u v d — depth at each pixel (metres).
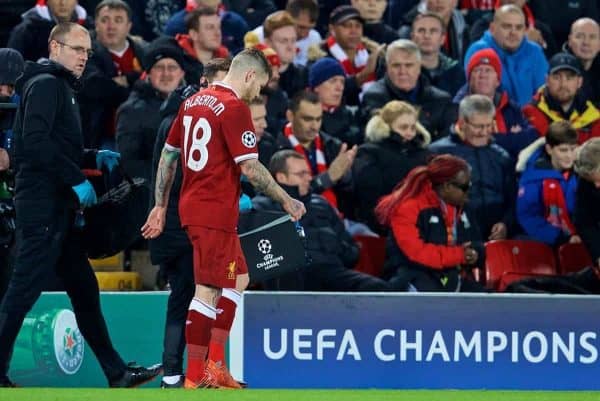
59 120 27.17
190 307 25.44
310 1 43.03
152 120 34.84
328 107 39.19
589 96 44.00
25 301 27.09
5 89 30.30
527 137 39.94
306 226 33.66
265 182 25.09
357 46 42.78
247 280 26.06
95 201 27.47
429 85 40.19
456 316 30.52
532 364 30.72
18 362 29.69
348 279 33.41
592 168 34.00
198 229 25.02
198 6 41.56
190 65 37.47
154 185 28.03
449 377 30.47
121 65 39.38
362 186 36.72
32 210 27.03
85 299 28.41
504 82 42.66
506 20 42.53
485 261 35.06
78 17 40.91
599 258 34.25
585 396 25.12
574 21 47.88
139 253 36.34
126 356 30.23
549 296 30.75
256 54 25.55
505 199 37.91
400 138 36.88
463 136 37.88
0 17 42.75
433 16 42.34
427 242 33.62
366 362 30.28
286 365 30.08
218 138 25.05
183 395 23.25
